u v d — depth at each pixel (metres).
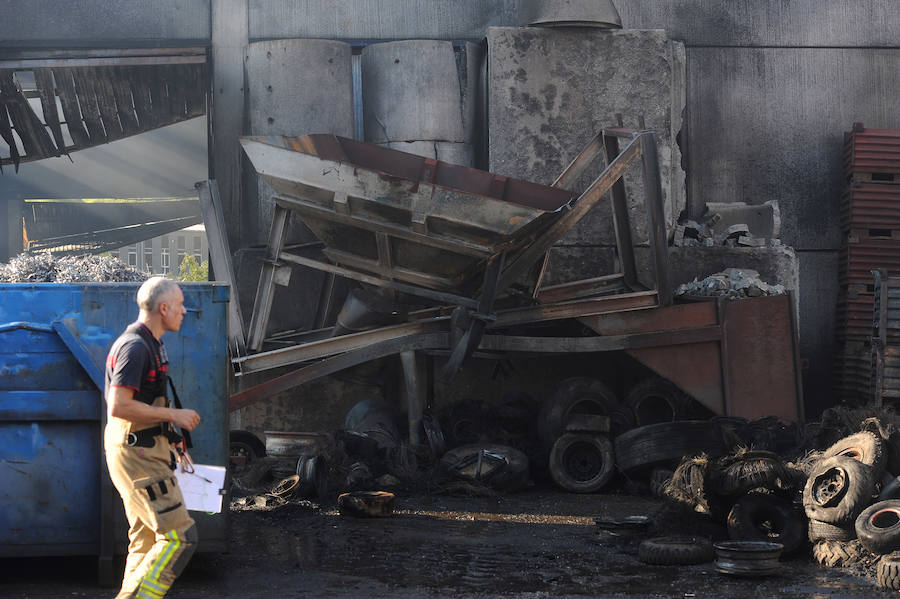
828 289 12.86
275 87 11.71
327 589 5.32
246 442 10.03
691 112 12.77
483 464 9.36
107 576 5.28
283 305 11.41
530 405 10.84
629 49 11.85
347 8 12.57
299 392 11.41
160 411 4.13
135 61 12.03
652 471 9.12
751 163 12.82
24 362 5.37
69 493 5.39
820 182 12.91
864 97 12.95
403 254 9.52
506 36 11.73
